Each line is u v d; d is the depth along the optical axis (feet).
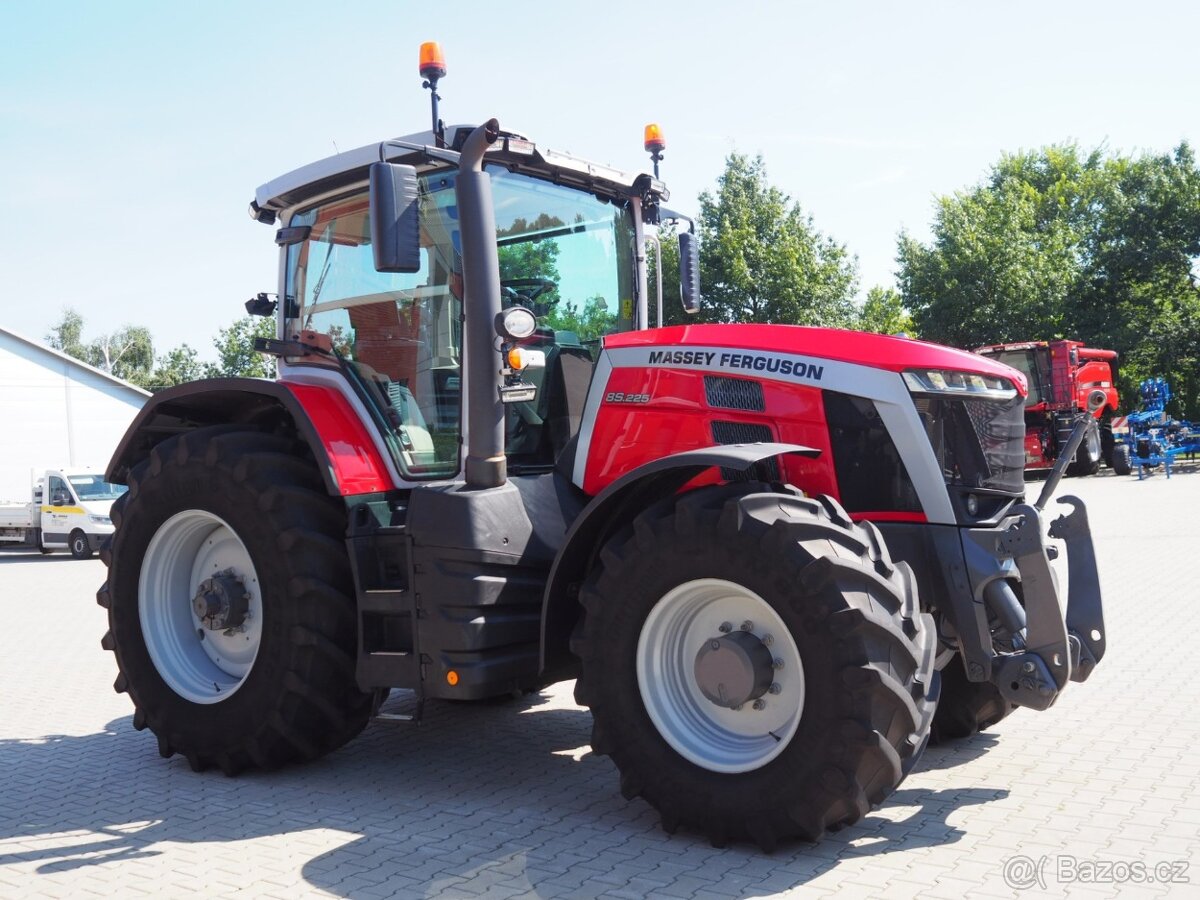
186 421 17.37
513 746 16.37
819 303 102.58
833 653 10.62
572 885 10.53
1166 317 98.58
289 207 16.67
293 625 14.30
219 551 15.83
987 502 12.98
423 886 10.68
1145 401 73.56
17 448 101.55
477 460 13.67
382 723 18.03
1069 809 12.20
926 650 11.49
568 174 15.88
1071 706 16.99
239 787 14.62
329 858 11.60
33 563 64.69
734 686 11.41
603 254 16.67
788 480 12.99
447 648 13.14
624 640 11.96
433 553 13.25
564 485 14.70
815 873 10.54
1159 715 16.24
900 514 12.55
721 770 11.42
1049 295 106.22
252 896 10.59
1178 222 102.42
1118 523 44.78
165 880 11.16
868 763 10.59
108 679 23.50
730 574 11.23
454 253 14.83
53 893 10.95
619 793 13.74
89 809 13.85
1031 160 157.58
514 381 14.07
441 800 13.65
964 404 12.92
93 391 105.70
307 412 14.87
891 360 12.68
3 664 25.64
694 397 13.52
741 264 101.09
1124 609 25.50
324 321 16.08
